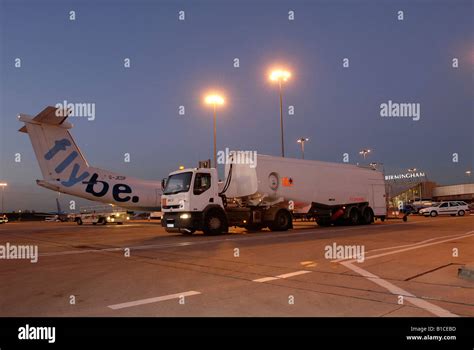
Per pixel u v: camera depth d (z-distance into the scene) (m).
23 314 5.25
